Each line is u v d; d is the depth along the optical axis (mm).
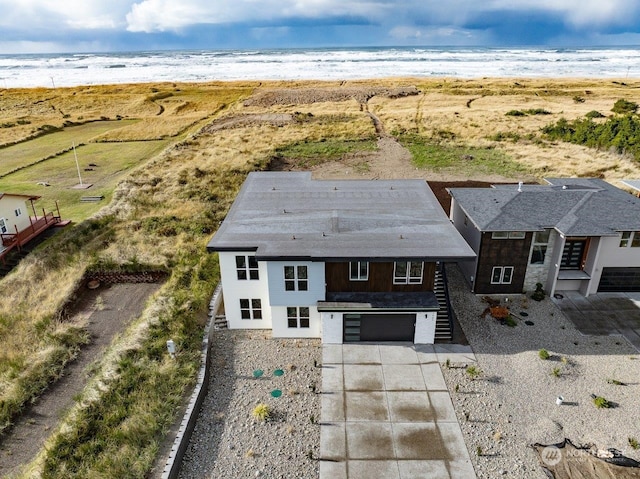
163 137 62281
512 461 15398
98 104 88688
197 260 28031
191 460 15695
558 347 20891
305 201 25375
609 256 23812
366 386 18750
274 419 17297
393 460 15508
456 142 55625
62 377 19266
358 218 23109
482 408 17562
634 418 16984
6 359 20000
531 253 24156
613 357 20203
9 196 28922
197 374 19016
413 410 17531
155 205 37000
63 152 54656
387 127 63750
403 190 26891
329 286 20844
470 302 24406
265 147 53750
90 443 15633
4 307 23641
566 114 68750
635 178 41531
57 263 27797
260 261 20281
